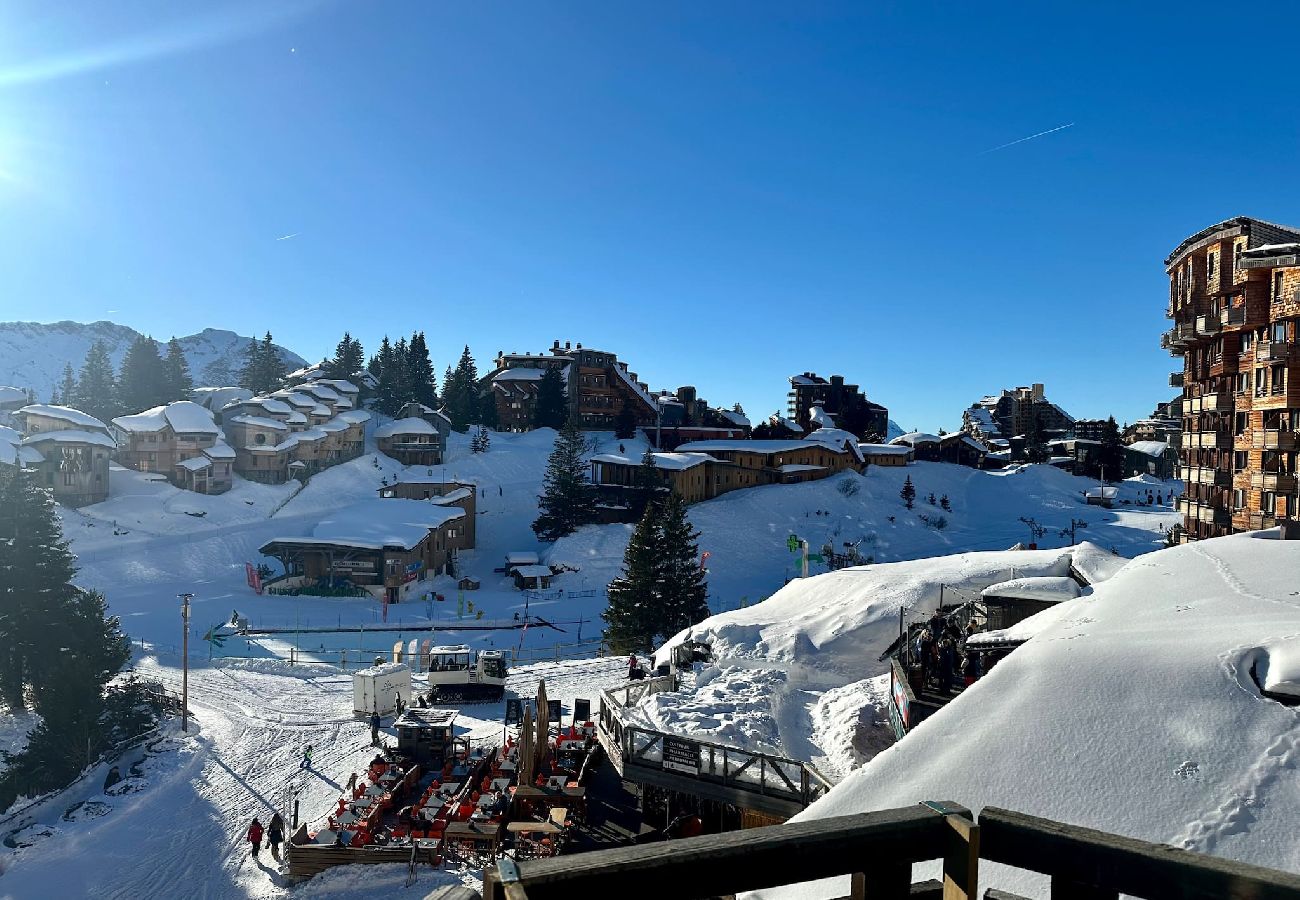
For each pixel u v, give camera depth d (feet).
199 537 263.90
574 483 289.74
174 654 165.48
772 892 27.22
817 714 71.51
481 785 79.77
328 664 160.04
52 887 76.69
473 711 118.21
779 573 255.09
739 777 57.06
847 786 34.14
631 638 171.73
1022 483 376.48
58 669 118.21
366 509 269.03
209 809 92.48
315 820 85.56
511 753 86.48
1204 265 132.36
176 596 217.77
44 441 274.36
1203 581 54.85
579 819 68.54
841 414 497.46
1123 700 34.19
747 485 331.16
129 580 228.63
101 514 269.85
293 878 72.28
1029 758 32.04
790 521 298.15
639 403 451.94
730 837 8.45
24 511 145.38
